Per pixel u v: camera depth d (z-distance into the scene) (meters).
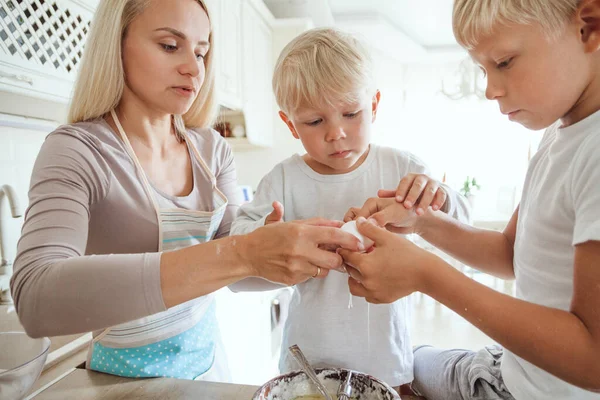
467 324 2.86
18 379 0.50
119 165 0.73
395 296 0.53
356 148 0.74
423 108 4.27
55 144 0.66
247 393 0.63
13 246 1.09
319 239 0.53
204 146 0.96
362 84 0.69
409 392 0.93
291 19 2.67
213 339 0.93
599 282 0.41
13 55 0.90
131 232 0.77
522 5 0.44
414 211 0.71
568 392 0.55
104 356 0.79
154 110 0.79
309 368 0.60
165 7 0.68
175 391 0.64
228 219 0.96
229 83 2.03
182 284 0.52
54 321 0.52
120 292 0.51
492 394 0.76
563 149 0.53
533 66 0.46
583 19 0.44
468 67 2.79
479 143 4.19
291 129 0.82
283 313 2.33
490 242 0.74
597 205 0.43
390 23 3.29
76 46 1.12
